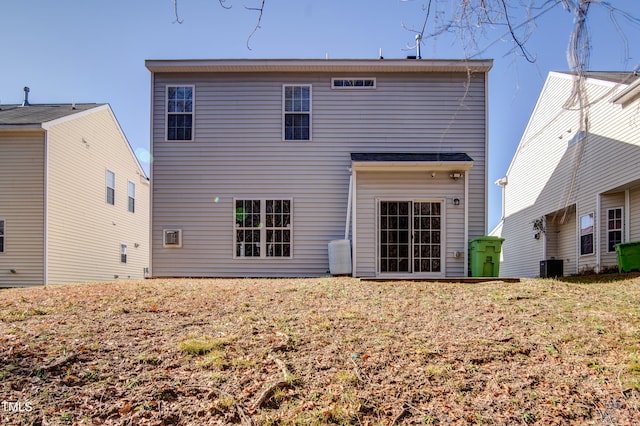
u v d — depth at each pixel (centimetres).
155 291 817
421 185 1180
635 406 403
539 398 418
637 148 1166
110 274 1817
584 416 394
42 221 1373
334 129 1276
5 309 650
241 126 1273
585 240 1455
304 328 580
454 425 383
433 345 525
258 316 634
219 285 912
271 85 1284
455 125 1268
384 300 736
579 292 794
